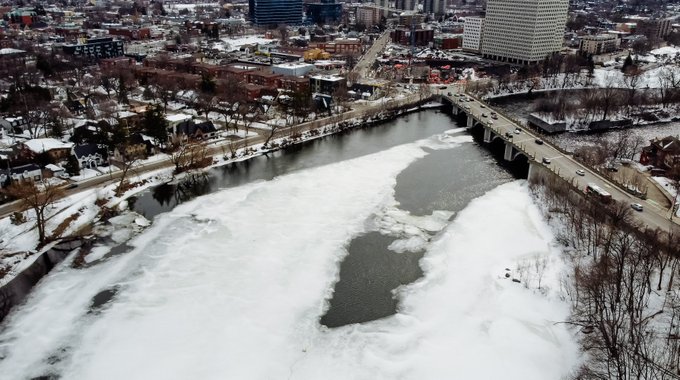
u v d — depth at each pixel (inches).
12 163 6220.5
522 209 5689.0
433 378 3253.0
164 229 5226.4
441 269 4503.0
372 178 6643.7
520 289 4101.9
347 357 3481.8
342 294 4180.6
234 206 5762.8
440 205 5851.4
